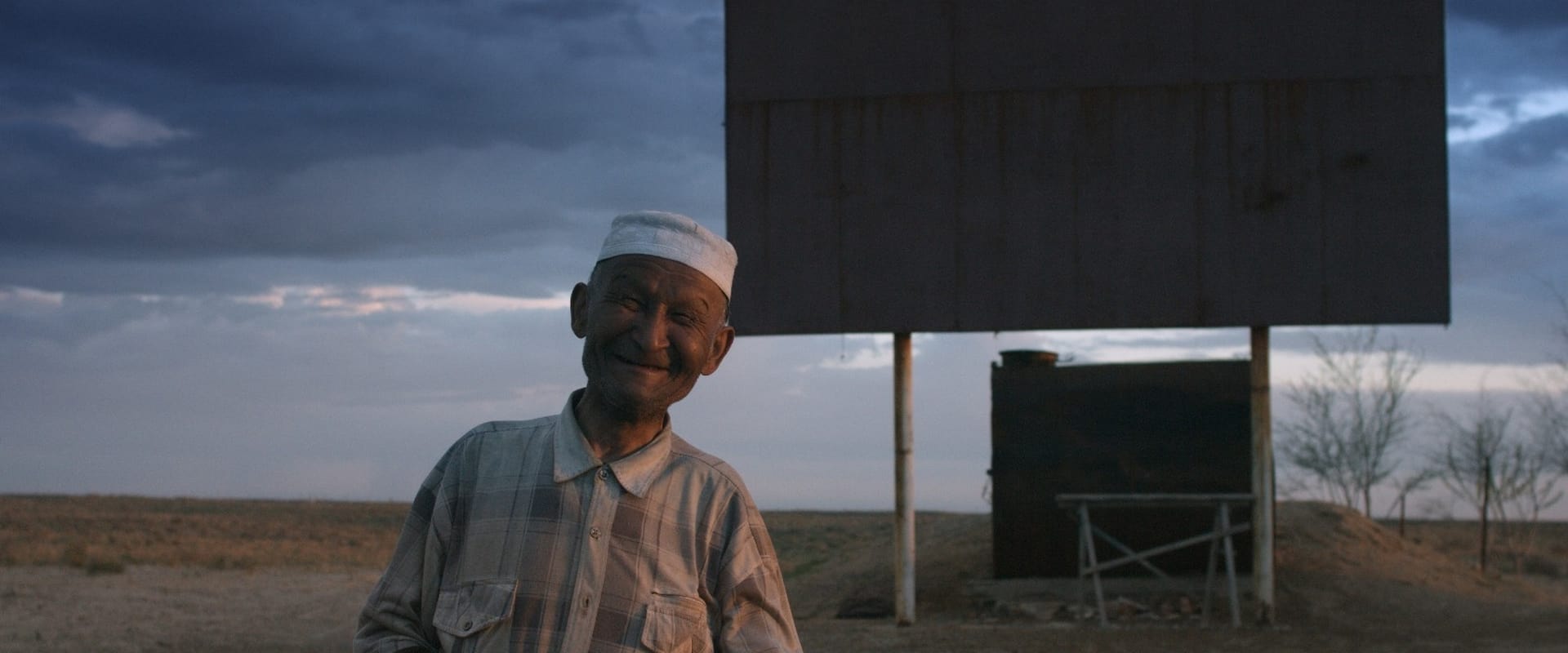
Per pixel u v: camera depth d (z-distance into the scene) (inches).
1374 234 625.3
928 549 916.6
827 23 668.7
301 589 905.5
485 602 99.4
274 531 1947.6
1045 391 779.4
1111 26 651.5
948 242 652.1
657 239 102.5
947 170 655.1
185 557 1170.0
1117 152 645.9
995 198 650.8
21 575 923.4
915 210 655.1
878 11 666.2
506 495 102.6
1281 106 637.3
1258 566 647.8
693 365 102.8
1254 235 633.6
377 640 103.6
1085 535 666.8
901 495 663.1
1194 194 639.1
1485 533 1021.8
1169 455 765.3
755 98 669.3
